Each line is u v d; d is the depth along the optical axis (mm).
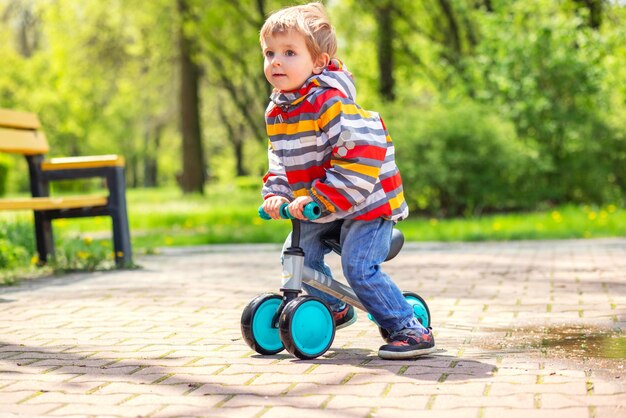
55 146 43781
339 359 3664
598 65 16188
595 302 5273
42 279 7043
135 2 27594
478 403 2857
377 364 3529
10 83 41219
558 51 16125
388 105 16094
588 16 18203
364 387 3119
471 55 20609
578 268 7168
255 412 2797
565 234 10523
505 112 16359
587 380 3170
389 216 3621
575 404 2820
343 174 3420
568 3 18250
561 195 15984
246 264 8172
